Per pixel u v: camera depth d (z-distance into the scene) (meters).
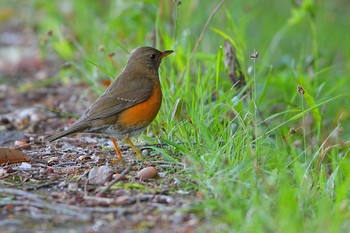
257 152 10.67
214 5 19.06
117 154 11.35
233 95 13.02
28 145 12.59
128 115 11.21
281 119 14.54
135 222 8.79
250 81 13.14
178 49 14.23
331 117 15.51
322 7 20.59
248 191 9.37
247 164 9.99
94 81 15.13
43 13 22.98
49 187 10.20
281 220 8.34
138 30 17.22
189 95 12.75
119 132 11.31
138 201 9.43
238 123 12.47
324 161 12.58
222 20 18.59
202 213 8.95
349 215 8.77
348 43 20.08
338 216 8.47
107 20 18.97
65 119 15.01
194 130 11.34
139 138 12.39
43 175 10.77
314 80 15.40
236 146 10.77
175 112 11.66
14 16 26.11
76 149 12.30
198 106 12.57
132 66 11.71
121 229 8.59
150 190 9.85
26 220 8.88
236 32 14.54
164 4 16.30
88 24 19.48
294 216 8.41
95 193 9.84
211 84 13.39
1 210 9.20
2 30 24.64
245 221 8.42
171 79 13.37
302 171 10.12
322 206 8.68
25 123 14.69
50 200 9.58
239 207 8.91
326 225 8.21
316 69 15.80
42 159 11.70
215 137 11.45
